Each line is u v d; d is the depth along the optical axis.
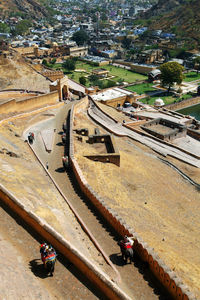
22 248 19.33
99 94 114.50
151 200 34.19
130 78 160.50
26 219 21.45
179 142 69.12
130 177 38.84
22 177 28.55
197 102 129.50
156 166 47.09
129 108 108.38
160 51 195.00
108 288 16.48
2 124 45.69
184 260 22.20
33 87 104.06
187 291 16.77
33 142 44.50
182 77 130.38
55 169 36.34
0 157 31.27
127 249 20.42
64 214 25.38
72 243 20.28
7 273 15.98
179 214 32.62
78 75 163.38
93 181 33.50
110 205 29.17
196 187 42.81
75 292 16.92
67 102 74.94
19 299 14.62
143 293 18.38
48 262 17.41
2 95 76.25
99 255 21.41
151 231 26.23
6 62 115.38
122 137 59.25
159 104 114.44
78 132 49.75
